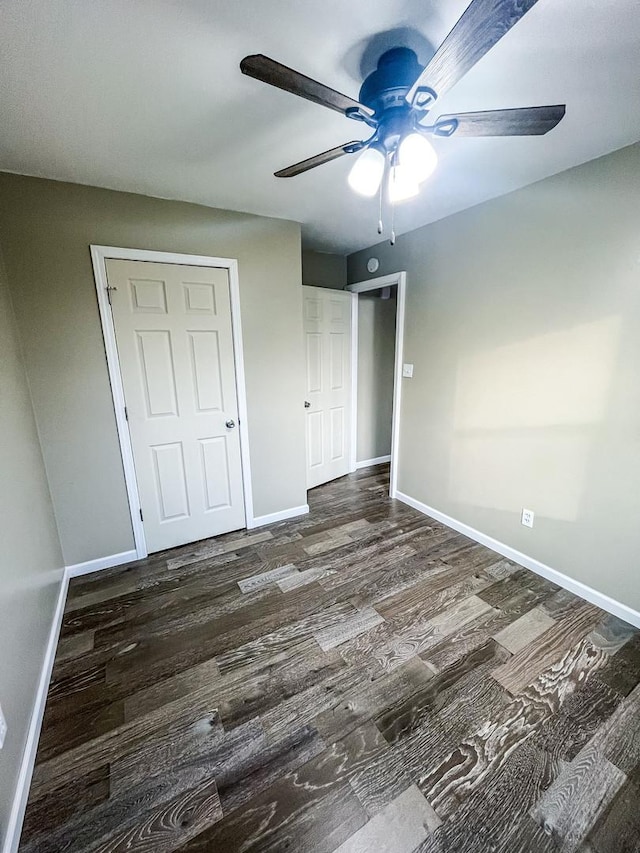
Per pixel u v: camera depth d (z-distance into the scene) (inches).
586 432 77.9
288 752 51.5
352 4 38.4
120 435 92.0
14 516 59.1
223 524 111.5
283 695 60.0
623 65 47.3
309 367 139.7
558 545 85.7
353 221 106.8
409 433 126.9
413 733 53.7
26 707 52.4
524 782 47.6
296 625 75.0
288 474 120.6
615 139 64.6
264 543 106.9
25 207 75.9
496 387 95.5
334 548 103.7
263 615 77.9
